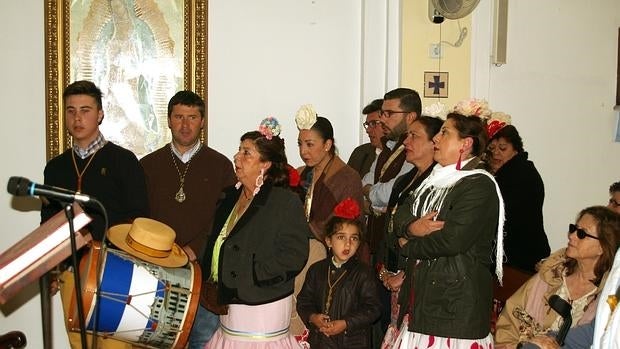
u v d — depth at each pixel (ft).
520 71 14.40
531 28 14.43
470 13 13.58
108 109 13.16
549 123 14.64
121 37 13.15
